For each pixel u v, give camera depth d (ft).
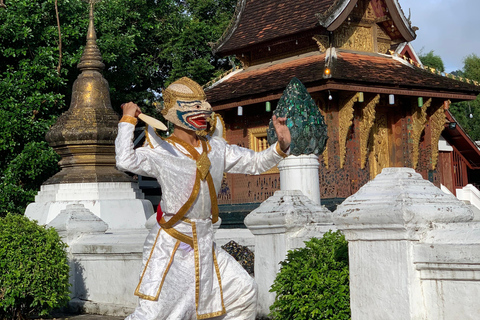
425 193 14.73
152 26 80.79
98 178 41.06
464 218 14.83
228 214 52.37
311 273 16.92
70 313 29.78
